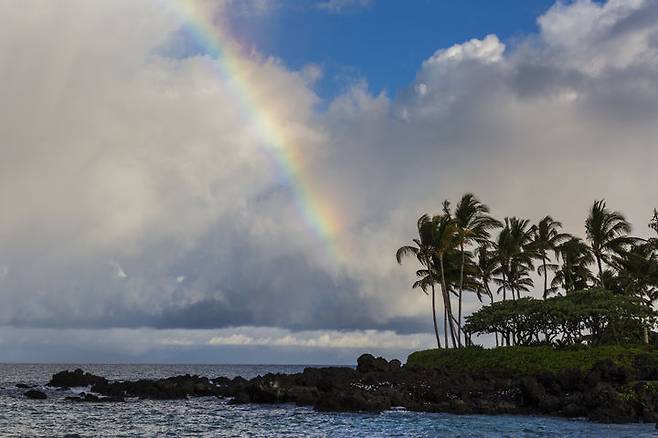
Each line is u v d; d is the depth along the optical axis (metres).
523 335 86.12
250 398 76.06
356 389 69.94
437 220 87.81
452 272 94.06
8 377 165.50
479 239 91.62
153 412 68.50
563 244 95.50
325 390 74.25
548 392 62.75
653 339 85.88
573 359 69.25
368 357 84.81
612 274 104.00
